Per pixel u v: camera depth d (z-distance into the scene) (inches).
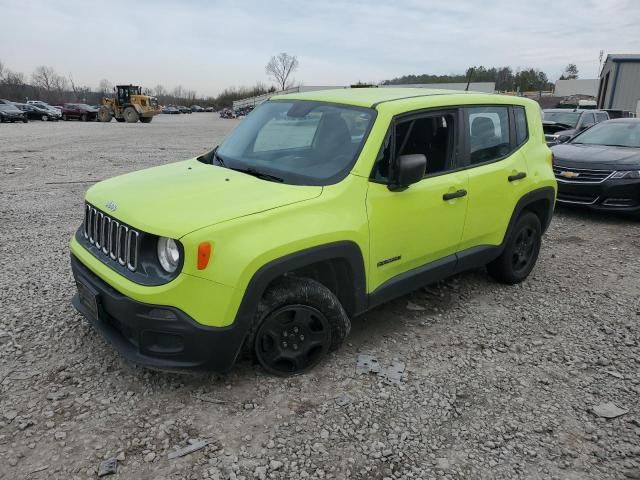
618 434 117.6
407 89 175.5
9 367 135.8
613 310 182.5
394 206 141.9
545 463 108.6
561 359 149.3
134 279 116.0
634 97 1309.1
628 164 299.4
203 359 116.3
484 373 140.9
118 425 115.2
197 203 120.7
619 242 267.6
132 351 120.3
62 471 101.9
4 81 3688.5
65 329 155.9
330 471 104.5
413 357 147.7
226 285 112.7
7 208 312.0
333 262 134.2
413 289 158.6
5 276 197.6
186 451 107.9
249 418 118.8
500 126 181.8
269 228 118.3
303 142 149.8
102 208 129.0
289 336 131.6
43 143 757.3
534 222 201.3
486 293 194.2
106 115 1749.5
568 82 2204.7
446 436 115.9
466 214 165.3
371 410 123.3
